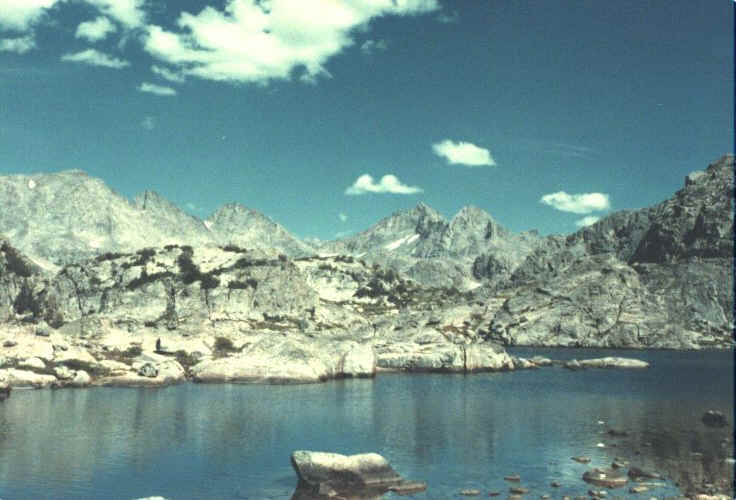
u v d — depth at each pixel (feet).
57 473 171.12
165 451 195.11
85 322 462.60
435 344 492.54
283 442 208.85
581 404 296.30
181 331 466.70
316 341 416.67
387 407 279.28
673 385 380.99
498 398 313.32
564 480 166.50
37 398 282.15
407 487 159.84
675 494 152.76
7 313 641.81
